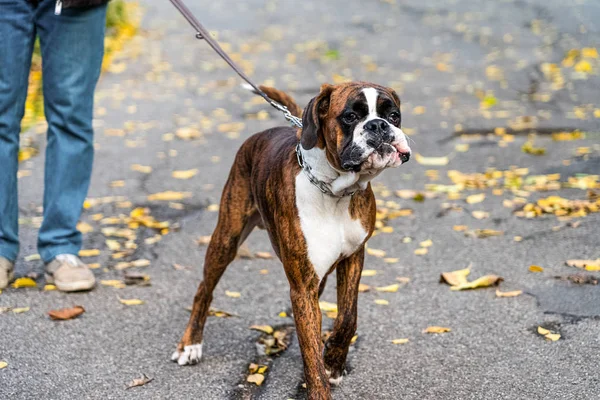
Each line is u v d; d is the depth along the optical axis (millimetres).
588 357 4211
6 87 5141
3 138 5238
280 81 11406
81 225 6520
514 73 11641
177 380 4188
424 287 5258
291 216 3703
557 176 7336
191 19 4824
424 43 13852
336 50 13359
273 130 4297
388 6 17375
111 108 10195
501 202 6809
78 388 4098
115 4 14766
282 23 15812
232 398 4004
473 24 15219
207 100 10562
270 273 5582
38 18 5125
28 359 4391
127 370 4289
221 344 4586
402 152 3465
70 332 4719
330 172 3623
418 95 10633
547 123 9109
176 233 6355
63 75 5203
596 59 12062
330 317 4867
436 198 7000
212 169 7906
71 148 5344
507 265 5523
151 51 13430
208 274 4371
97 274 5605
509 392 3936
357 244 3814
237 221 4320
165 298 5211
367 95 3508
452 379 4090
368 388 4035
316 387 3590
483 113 9672
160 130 9273
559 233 6031
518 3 17047
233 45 13906
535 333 4531
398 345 4484
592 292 5000
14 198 5344
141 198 7145
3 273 5281
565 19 15156
